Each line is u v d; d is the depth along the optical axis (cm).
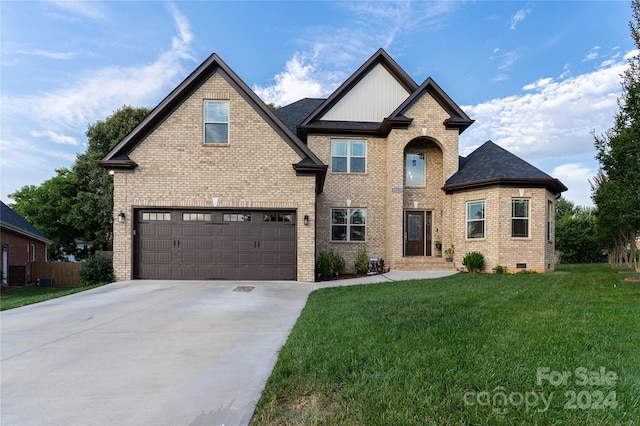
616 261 1617
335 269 1356
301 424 261
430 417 262
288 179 1191
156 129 1173
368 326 516
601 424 252
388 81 1617
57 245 3142
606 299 716
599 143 1052
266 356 432
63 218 2992
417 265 1450
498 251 1324
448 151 1518
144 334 535
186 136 1180
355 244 1551
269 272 1179
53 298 858
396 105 1611
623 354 387
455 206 1482
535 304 668
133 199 1151
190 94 1191
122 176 1153
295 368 369
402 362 364
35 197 3141
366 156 1577
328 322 563
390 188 1497
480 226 1394
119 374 378
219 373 377
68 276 1947
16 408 305
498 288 898
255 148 1191
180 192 1166
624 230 1412
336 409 279
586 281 1014
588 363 359
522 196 1339
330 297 836
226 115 1201
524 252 1333
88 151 2886
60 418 287
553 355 384
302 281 1152
